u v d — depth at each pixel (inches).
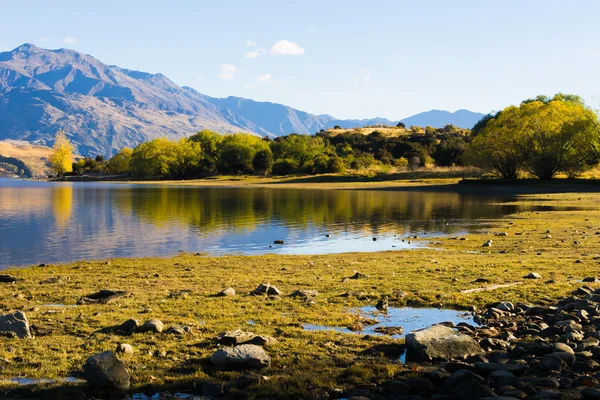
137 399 319.3
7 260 1000.9
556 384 316.2
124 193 3730.3
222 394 322.7
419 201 2684.5
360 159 6348.4
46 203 2635.3
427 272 749.9
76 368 364.8
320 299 576.1
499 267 780.0
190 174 7485.2
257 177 6520.7
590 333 419.2
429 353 377.7
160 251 1119.0
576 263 806.5
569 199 2600.9
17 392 323.9
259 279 719.1
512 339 421.4
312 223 1683.1
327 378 343.6
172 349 402.9
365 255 995.3
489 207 2247.8
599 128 3587.6
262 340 410.6
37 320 485.4
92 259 1007.0
